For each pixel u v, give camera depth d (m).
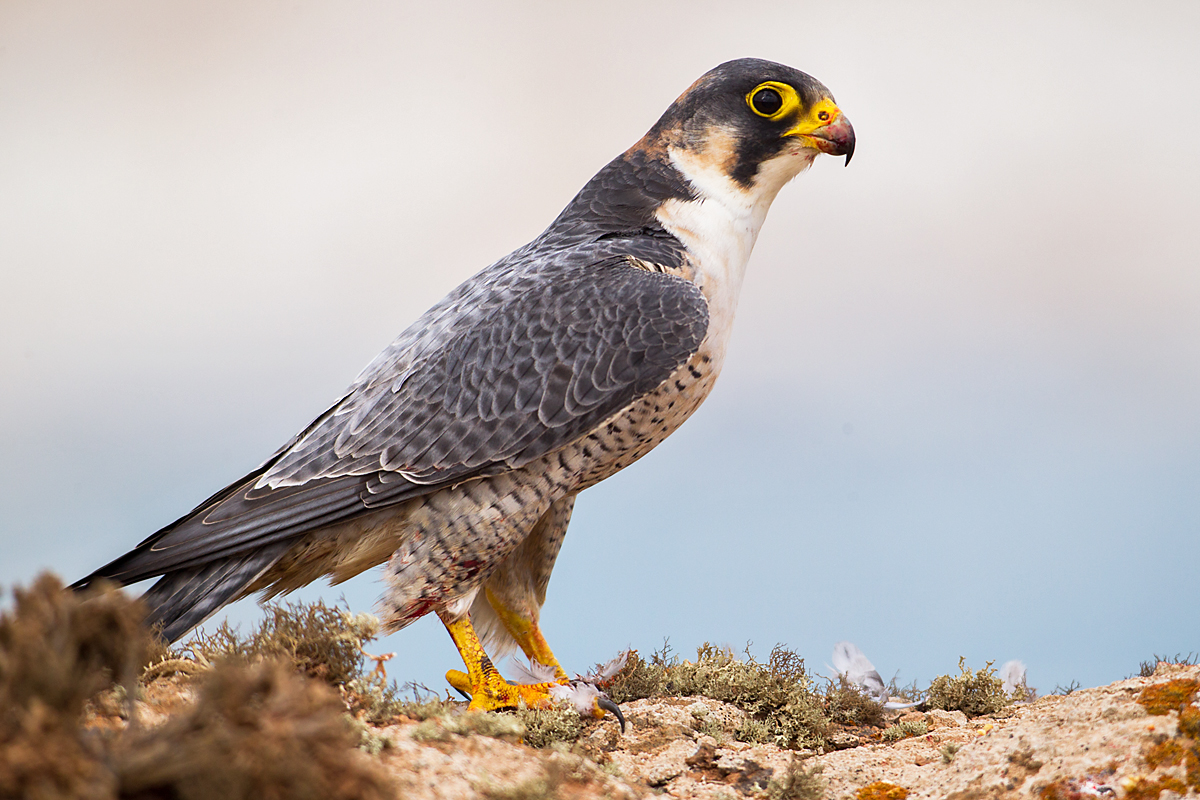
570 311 8.95
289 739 3.93
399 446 8.61
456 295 10.02
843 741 8.72
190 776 3.80
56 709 3.99
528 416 8.65
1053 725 7.11
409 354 9.29
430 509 8.66
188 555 8.37
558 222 10.47
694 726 8.46
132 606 4.45
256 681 4.25
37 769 3.63
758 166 10.04
